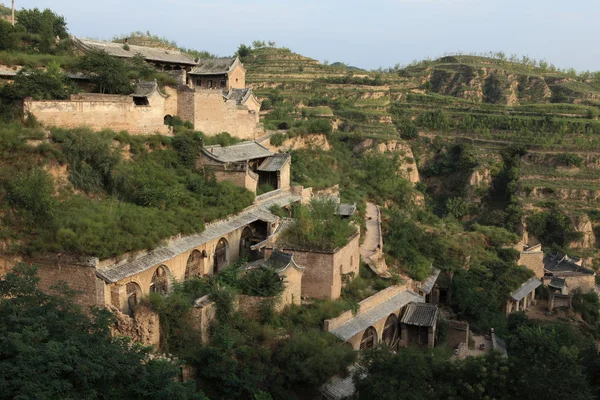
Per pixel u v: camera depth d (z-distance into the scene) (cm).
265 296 3194
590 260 8531
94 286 2781
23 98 3691
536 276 6206
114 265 2883
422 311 4028
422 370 2481
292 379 2878
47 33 5419
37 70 4084
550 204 9231
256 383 2777
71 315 2289
